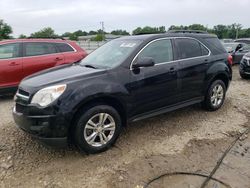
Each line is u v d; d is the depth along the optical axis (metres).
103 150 3.97
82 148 3.79
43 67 7.33
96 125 3.84
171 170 3.54
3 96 7.49
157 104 4.61
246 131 4.84
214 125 5.04
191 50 5.19
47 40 7.57
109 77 3.98
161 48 4.70
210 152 4.04
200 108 5.97
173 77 4.73
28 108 3.57
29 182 3.29
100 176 3.40
